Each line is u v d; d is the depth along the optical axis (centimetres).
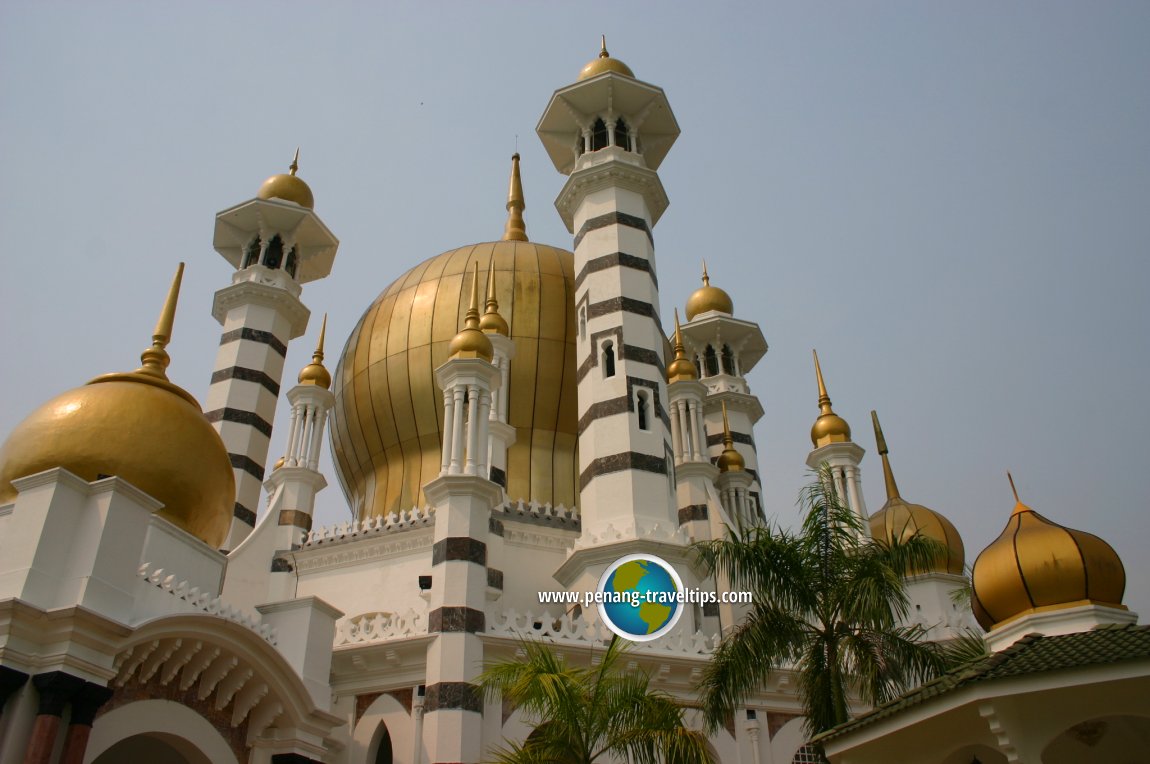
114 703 1662
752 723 2594
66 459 1984
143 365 2328
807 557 1947
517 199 5325
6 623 1491
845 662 1934
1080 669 1241
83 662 1535
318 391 3788
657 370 3269
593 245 3547
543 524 3372
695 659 2575
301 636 2122
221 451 2262
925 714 1374
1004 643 1786
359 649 2562
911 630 1981
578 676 1725
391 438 4038
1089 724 1547
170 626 1702
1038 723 1304
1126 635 1318
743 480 4200
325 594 3294
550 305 4184
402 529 3259
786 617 1892
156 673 1758
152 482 2052
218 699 1877
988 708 1306
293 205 4359
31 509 1638
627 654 2516
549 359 4047
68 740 1503
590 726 1648
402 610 3120
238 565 3272
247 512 3628
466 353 2920
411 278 4441
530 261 4366
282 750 1942
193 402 2353
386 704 2516
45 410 2089
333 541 3353
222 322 4194
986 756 1573
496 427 3478
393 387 4050
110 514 1673
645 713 1688
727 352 5131
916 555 2006
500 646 2464
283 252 4384
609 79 3894
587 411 3200
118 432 2053
